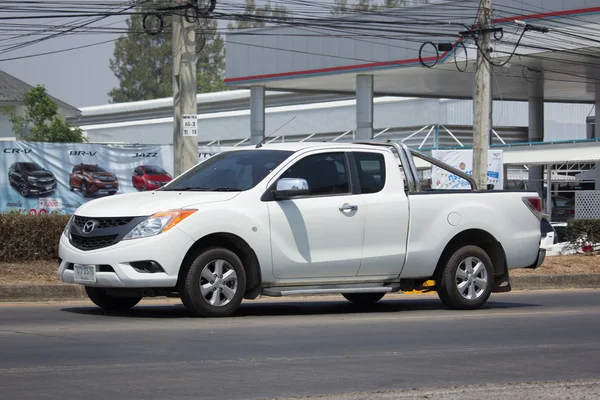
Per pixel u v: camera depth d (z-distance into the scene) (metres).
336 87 71.25
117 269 14.95
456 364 11.55
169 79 154.50
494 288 18.81
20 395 9.26
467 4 56.84
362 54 61.53
